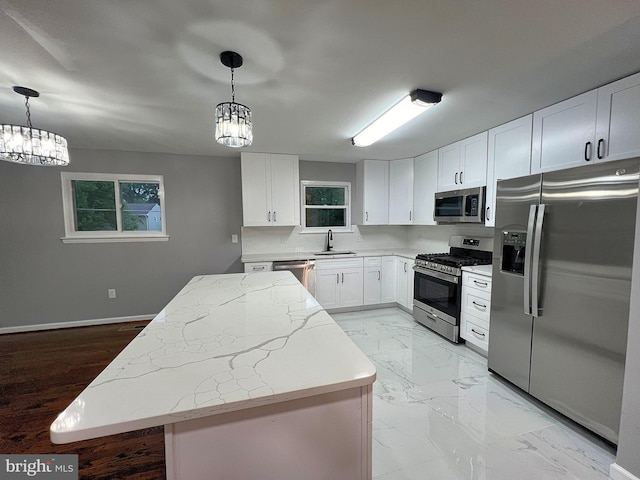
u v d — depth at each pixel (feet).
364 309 13.80
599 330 5.38
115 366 3.06
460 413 6.38
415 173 13.37
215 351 3.43
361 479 3.09
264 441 2.73
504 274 7.41
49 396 7.16
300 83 6.12
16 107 7.32
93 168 11.68
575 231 5.74
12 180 10.95
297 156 12.95
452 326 9.93
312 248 14.69
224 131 5.10
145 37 4.59
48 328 11.52
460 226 12.34
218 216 13.23
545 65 5.49
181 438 2.51
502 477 4.79
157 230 12.75
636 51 5.01
